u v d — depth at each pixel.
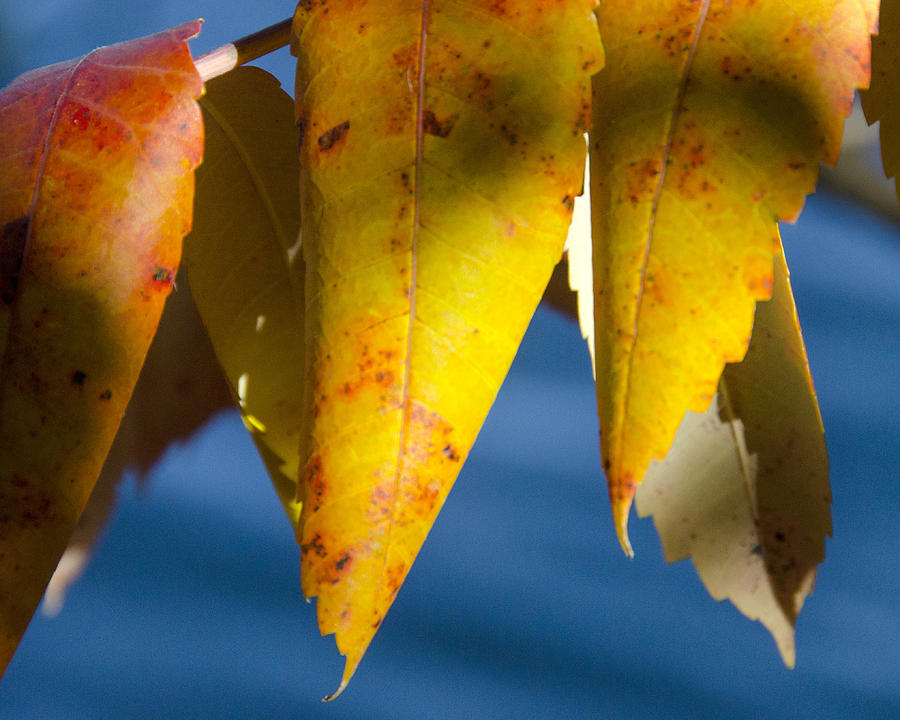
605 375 0.41
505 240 0.41
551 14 0.42
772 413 0.45
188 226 0.42
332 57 0.42
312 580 0.41
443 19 0.42
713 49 0.41
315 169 0.42
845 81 0.41
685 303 0.41
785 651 0.45
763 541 0.45
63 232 0.42
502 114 0.41
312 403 0.41
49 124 0.42
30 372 0.42
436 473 0.41
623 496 0.40
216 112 0.45
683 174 0.41
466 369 0.41
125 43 0.43
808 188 0.41
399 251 0.41
